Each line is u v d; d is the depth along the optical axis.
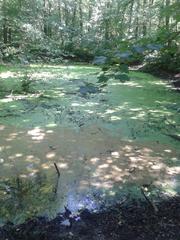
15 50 9.86
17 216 3.52
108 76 2.04
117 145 5.34
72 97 8.42
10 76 10.18
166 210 3.69
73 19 12.52
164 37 2.36
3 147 5.12
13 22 9.95
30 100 7.95
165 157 4.95
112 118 6.75
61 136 5.64
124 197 3.91
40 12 9.99
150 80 11.30
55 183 4.16
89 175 4.36
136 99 8.45
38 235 3.27
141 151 5.14
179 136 5.77
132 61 2.08
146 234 3.33
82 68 13.52
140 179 4.30
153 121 6.61
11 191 3.97
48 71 12.05
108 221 3.50
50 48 9.88
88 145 5.30
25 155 4.88
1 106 7.33
